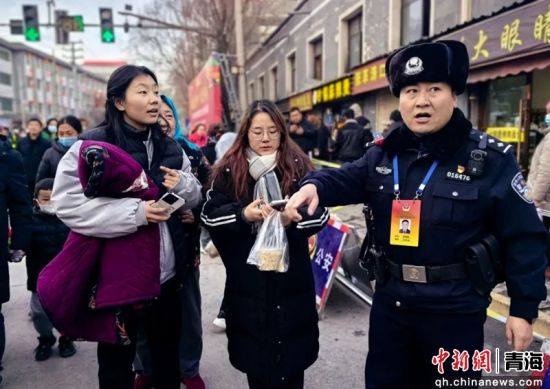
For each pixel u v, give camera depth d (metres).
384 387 1.75
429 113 1.54
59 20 13.66
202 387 2.61
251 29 17.94
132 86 1.90
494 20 5.04
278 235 1.79
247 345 1.99
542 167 3.73
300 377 2.07
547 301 3.41
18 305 4.03
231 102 13.05
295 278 1.98
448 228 1.54
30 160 6.56
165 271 2.04
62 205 1.78
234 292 2.02
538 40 4.42
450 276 1.56
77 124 3.82
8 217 2.84
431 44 1.52
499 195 1.51
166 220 1.85
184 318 2.54
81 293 1.81
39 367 2.97
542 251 1.55
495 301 3.55
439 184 1.56
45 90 50.78
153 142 2.02
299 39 15.54
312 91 12.45
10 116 42.72
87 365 2.99
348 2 11.21
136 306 1.88
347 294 4.06
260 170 1.95
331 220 3.87
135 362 2.55
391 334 1.72
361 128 7.14
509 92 6.07
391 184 1.66
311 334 2.06
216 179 2.04
